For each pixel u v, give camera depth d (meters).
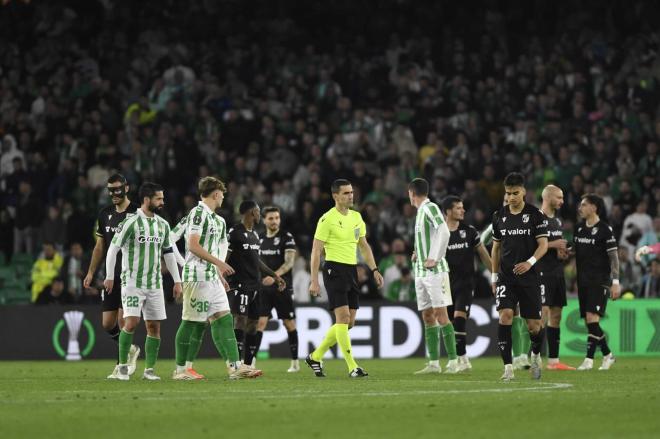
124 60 101.75
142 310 44.94
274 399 34.19
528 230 41.41
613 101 95.00
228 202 84.69
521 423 27.69
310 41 106.44
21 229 86.69
